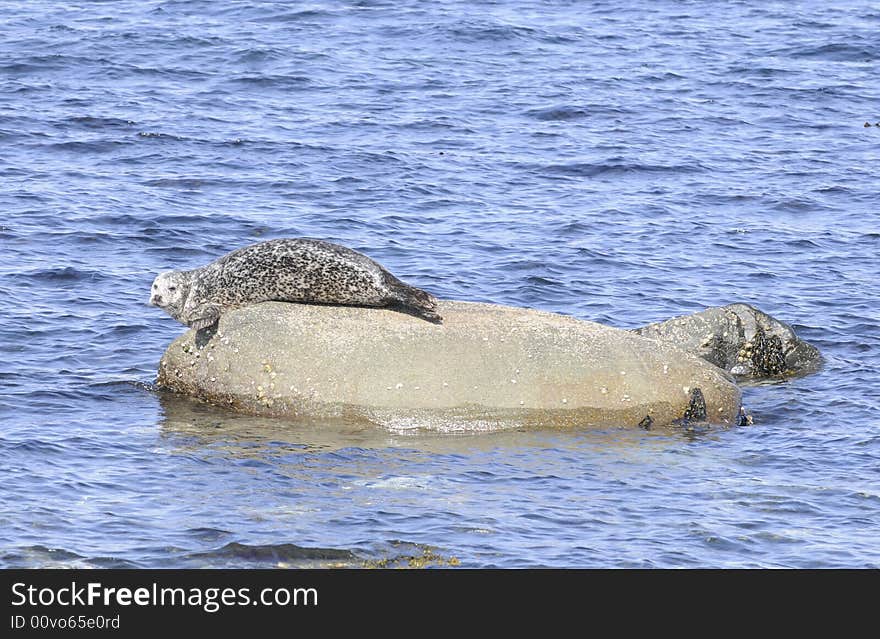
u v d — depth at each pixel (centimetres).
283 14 14850
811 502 4400
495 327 5306
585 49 13888
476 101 11500
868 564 3947
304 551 3931
